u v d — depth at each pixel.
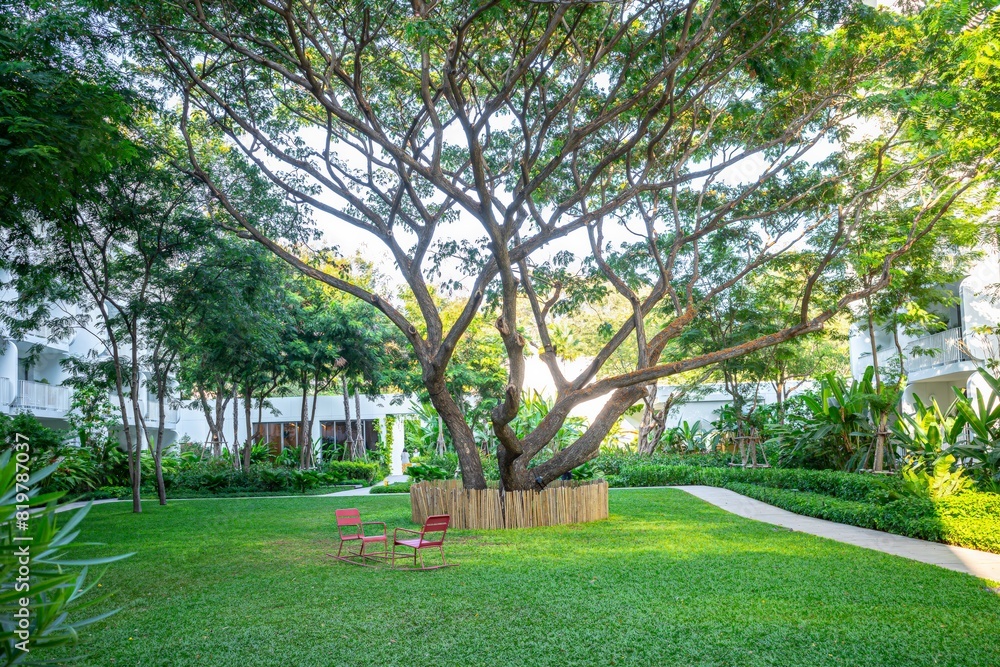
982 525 10.92
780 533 12.30
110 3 10.98
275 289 19.05
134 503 17.30
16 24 9.97
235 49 10.98
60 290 16.66
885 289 18.34
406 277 14.37
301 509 17.77
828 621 6.59
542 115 14.08
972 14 11.80
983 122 12.28
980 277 18.58
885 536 12.02
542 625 6.60
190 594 8.10
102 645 6.18
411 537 12.02
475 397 33.41
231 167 15.66
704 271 21.72
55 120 8.35
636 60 12.62
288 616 7.04
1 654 3.63
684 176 13.36
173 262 17.38
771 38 11.45
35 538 3.80
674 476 23.81
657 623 6.59
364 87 13.73
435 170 11.45
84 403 23.50
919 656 5.59
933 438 15.40
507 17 9.86
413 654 5.86
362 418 37.97
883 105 12.95
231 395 30.56
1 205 9.23
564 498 13.85
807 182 15.30
